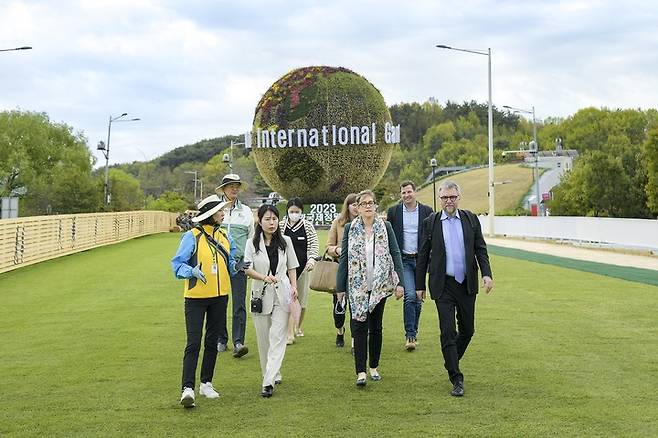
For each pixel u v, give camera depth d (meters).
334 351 8.66
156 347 8.81
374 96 31.95
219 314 6.55
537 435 5.27
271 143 31.78
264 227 6.86
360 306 6.87
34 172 60.06
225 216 8.70
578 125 118.69
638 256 21.27
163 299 13.12
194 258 6.44
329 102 31.33
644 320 10.22
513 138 135.75
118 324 10.48
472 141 143.12
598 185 56.06
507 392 6.52
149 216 41.94
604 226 24.66
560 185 64.56
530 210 69.62
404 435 5.32
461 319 6.87
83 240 27.00
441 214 6.91
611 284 14.30
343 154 31.52
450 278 6.78
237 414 5.98
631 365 7.50
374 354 7.17
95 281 16.06
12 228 19.02
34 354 8.44
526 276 15.94
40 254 21.64
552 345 8.57
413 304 8.62
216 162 104.75
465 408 6.02
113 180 60.66
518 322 10.16
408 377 7.21
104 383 7.07
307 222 9.20
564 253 23.00
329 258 9.06
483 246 6.91
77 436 5.43
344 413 5.95
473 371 7.35
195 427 5.62
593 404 6.07
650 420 5.59
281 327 6.78
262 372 7.14
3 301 12.94
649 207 51.19
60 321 10.77
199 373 7.57
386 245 7.00
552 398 6.29
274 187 33.25
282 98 31.59
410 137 156.00
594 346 8.48
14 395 6.62
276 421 5.75
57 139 63.00
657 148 49.81
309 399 6.43
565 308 11.37
